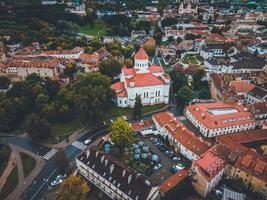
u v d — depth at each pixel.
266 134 165.00
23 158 159.12
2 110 185.38
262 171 127.94
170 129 165.62
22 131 187.62
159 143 165.12
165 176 141.25
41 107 198.50
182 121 191.88
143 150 158.12
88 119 188.25
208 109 186.00
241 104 197.12
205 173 125.25
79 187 119.50
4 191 135.50
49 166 152.62
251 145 159.75
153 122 184.38
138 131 176.62
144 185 117.50
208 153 135.38
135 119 195.88
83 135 179.75
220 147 143.75
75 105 193.25
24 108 198.12
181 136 157.88
